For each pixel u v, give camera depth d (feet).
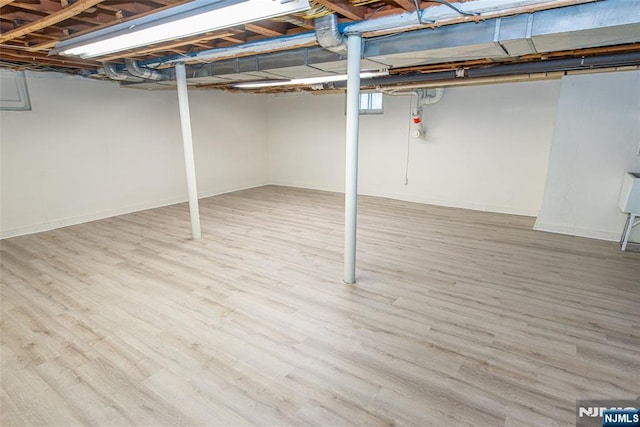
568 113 15.49
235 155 26.68
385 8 8.38
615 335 8.57
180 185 23.15
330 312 9.67
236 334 8.68
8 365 7.54
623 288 10.98
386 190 24.41
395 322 9.17
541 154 18.83
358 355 7.90
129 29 8.59
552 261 13.14
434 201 22.58
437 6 7.69
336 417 6.26
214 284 11.35
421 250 14.29
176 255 13.85
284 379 7.17
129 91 19.77
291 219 19.10
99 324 9.11
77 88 17.65
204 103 23.89
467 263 12.97
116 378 7.19
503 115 19.45
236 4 6.68
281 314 9.57
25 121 16.15
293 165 28.48
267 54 12.42
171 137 22.22
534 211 19.58
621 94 14.42
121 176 20.01
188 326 9.03
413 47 9.36
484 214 20.10
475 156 20.67
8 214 16.11
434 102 20.85
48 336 8.57
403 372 7.35
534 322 9.12
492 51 9.35
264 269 12.51
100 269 12.51
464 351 8.00
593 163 15.44
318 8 8.02
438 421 6.15
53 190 17.39
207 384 7.04
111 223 18.40
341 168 26.12
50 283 11.41
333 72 13.29
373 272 12.20
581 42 8.39
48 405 6.51
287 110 27.73
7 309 9.81
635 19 6.79
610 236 15.55
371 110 23.85
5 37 9.54
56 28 10.16
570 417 6.21
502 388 6.89
